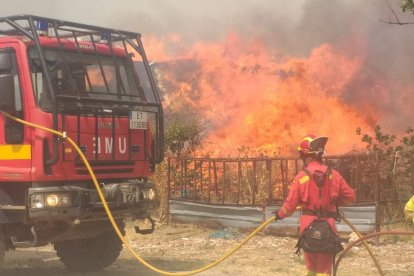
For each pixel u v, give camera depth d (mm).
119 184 7906
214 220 12086
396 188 11039
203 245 10688
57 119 7309
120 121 8094
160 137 8570
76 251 8758
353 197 5762
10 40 7445
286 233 11125
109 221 8234
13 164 7367
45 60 7375
